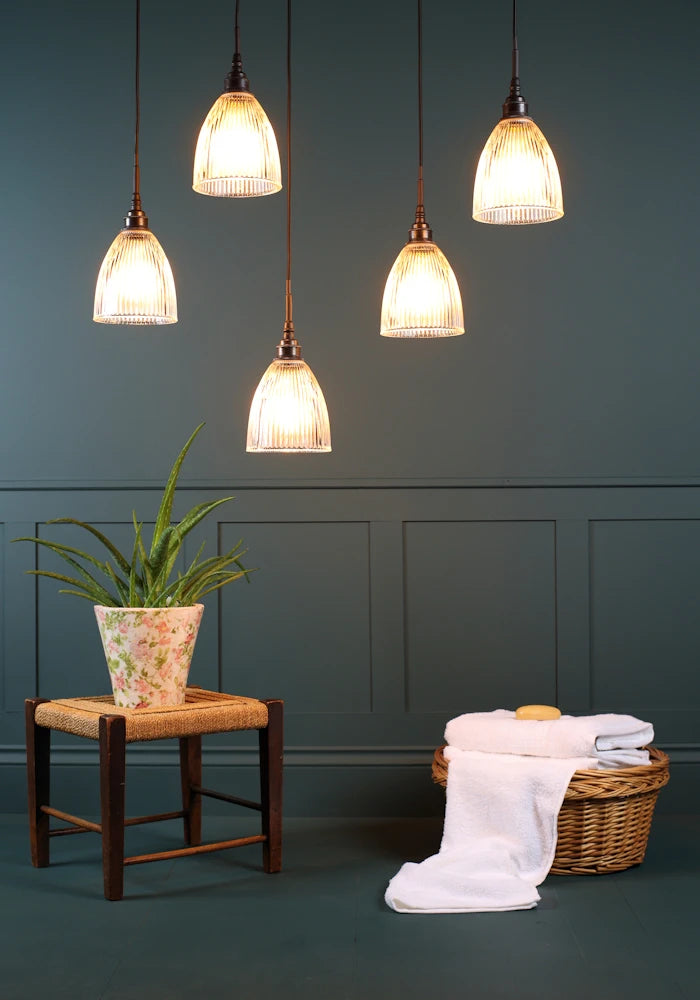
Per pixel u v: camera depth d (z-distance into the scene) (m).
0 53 3.19
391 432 3.14
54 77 3.18
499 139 1.97
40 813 2.59
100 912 2.28
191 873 2.54
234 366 3.16
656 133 3.14
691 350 3.12
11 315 3.18
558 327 3.14
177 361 3.17
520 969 1.97
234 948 2.08
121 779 2.33
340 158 3.16
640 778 2.49
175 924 2.21
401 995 1.86
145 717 2.34
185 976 1.95
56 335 3.18
